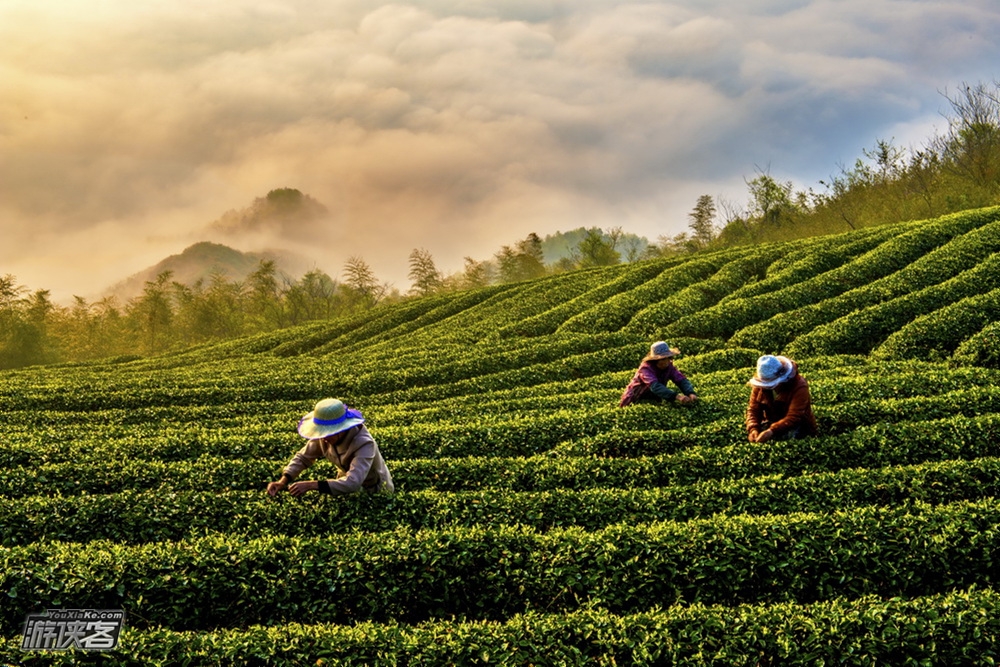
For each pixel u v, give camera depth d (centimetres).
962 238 3506
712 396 1944
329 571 1063
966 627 883
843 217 5578
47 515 1296
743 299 3450
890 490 1307
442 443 1769
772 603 1038
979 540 1074
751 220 6575
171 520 1276
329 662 872
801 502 1298
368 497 1264
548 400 2216
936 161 5428
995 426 1530
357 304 9294
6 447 1752
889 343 2633
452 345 3634
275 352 4728
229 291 10575
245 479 1523
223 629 980
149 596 1023
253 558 1077
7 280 7981
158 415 2436
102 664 860
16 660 860
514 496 1345
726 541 1101
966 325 2611
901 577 1048
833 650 870
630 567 1082
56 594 994
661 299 3888
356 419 1144
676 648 881
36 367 4612
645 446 1628
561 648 895
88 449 1806
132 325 9862
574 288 4628
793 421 1468
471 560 1102
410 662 870
